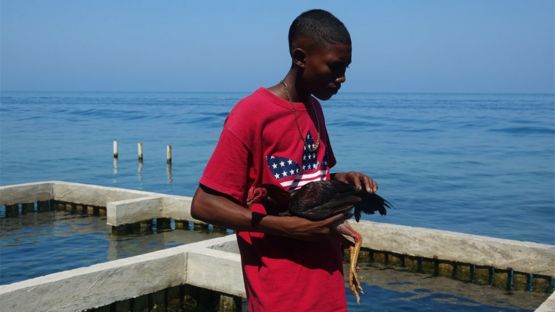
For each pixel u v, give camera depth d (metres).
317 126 2.82
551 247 9.76
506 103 174.00
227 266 8.42
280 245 2.67
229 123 2.63
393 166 30.95
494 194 22.42
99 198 16.53
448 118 80.31
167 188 24.58
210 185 2.59
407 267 11.08
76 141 45.66
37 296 7.18
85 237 14.33
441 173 28.22
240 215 2.52
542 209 19.55
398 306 9.30
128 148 40.72
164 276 8.53
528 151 38.00
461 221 17.81
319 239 2.53
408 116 86.94
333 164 3.06
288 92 2.71
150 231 14.88
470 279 10.45
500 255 10.14
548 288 9.76
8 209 16.56
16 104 150.50
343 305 2.76
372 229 11.38
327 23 2.56
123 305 8.21
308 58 2.59
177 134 54.03
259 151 2.63
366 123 68.75
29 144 42.75
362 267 11.16
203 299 8.88
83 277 7.64
